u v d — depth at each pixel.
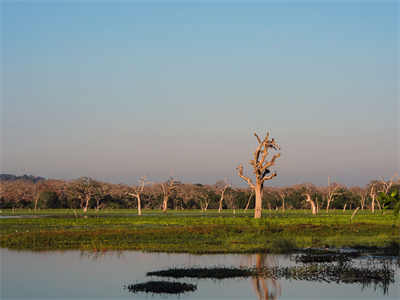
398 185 128.88
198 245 37.22
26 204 142.62
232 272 25.45
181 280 23.81
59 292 21.42
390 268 27.25
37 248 35.91
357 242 40.19
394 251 34.56
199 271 25.78
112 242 39.00
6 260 30.41
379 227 52.72
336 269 26.44
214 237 43.16
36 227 56.34
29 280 24.20
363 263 29.09
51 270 26.86
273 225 51.16
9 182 152.12
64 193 145.50
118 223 63.78
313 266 27.34
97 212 117.56
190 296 20.39
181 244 37.94
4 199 139.88
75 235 42.62
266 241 40.00
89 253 33.47
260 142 73.56
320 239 42.28
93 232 44.75
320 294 20.92
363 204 144.12
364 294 20.94
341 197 145.00
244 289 21.75
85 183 130.62
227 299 19.91
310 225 54.06
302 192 150.62
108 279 24.31
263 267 27.39
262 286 22.38
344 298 20.16
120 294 20.84
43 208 140.50
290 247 35.59
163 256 31.95
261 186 74.75
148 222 64.38
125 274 25.62
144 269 27.06
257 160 74.50
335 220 65.69
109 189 148.12
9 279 24.44
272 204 151.00
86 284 23.08
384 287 22.38
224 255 32.47
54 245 37.38
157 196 150.88
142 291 21.30
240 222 63.19
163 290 21.33
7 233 47.22
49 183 151.88
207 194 148.50
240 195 150.12
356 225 55.59
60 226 58.25
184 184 164.12
